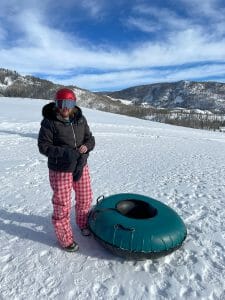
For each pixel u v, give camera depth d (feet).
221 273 11.49
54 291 10.09
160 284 10.69
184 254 12.66
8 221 14.99
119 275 11.03
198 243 13.67
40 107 105.19
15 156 32.19
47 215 15.83
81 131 11.32
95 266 11.47
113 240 11.18
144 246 10.97
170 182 24.39
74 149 11.15
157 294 10.19
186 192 21.66
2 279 10.58
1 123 59.98
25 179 23.07
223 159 39.19
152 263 11.83
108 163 31.40
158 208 12.58
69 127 11.02
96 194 20.21
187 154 41.70
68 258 11.89
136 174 26.71
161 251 11.10
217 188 23.18
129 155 37.52
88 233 13.42
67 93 10.68
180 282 10.84
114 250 11.32
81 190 12.45
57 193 11.45
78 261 11.73
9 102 121.29
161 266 11.69
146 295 10.11
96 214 12.16
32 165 28.14
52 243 12.94
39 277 10.74
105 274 11.05
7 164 27.96
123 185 22.75
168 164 32.81
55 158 11.03
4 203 17.47
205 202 19.53
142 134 62.80
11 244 12.80
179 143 54.80
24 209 16.60
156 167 30.63
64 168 11.06
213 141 63.93
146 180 24.62
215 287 10.66
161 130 76.69
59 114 10.92
